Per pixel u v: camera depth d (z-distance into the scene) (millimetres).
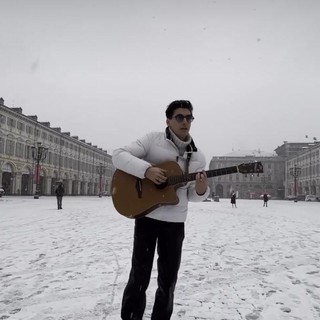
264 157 95125
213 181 94375
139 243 2336
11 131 48875
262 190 93125
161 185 2330
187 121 2361
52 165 61594
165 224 2320
